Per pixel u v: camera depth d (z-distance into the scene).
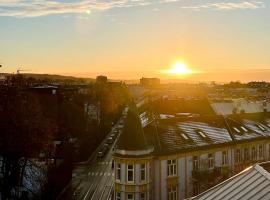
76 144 85.62
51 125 65.19
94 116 122.62
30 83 126.50
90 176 71.69
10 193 51.84
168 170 49.44
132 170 46.59
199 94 168.88
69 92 117.25
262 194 20.48
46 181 56.78
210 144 53.72
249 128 62.62
